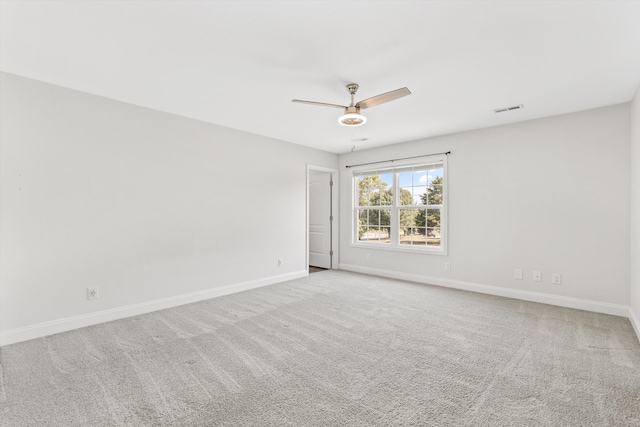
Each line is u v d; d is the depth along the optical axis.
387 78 2.73
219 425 1.63
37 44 2.20
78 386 1.99
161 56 2.37
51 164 2.87
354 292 4.32
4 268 2.62
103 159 3.18
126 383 2.03
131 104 3.38
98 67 2.55
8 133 2.65
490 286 4.23
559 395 1.89
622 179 3.31
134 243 3.39
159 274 3.59
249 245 4.55
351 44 2.19
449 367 2.24
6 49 2.26
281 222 5.02
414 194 5.11
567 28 1.98
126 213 3.34
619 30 2.00
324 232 6.27
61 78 2.76
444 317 3.29
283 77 2.72
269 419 1.68
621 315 3.31
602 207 3.42
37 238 2.79
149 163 3.52
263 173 4.75
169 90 3.02
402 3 1.75
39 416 1.70
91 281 3.09
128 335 2.81
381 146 5.43
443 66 2.51
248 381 2.05
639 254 2.80
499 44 2.18
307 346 2.58
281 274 5.00
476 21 1.92
